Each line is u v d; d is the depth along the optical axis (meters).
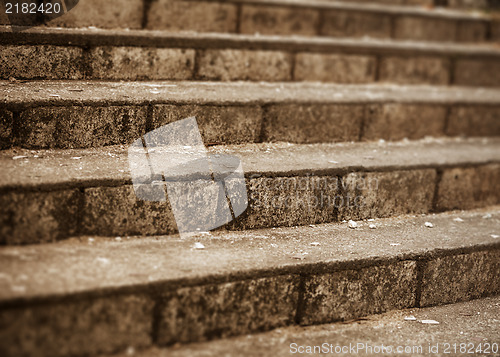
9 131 3.20
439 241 3.26
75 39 3.38
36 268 2.95
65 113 3.24
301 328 3.11
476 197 3.55
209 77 3.57
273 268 3.06
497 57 4.06
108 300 2.93
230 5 3.77
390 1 4.22
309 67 3.74
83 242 3.08
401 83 3.92
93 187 3.08
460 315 3.21
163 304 2.98
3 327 2.86
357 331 3.12
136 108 3.30
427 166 3.44
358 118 3.60
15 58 3.33
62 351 2.91
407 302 3.22
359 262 3.14
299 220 3.28
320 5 3.92
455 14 4.18
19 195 3.02
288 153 3.39
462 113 3.80
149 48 3.47
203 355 2.97
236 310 3.04
